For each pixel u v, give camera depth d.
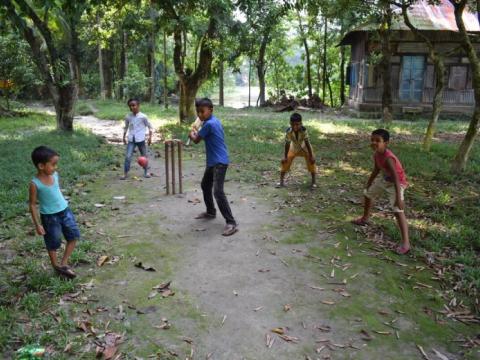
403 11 10.67
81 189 7.79
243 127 15.94
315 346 3.53
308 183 8.32
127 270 4.75
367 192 5.86
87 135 13.77
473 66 8.63
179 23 14.51
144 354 3.39
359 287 4.46
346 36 23.33
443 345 3.58
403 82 21.94
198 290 4.35
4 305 3.99
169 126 15.70
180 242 5.52
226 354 3.41
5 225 5.92
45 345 3.46
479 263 4.95
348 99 26.52
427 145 11.38
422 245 5.46
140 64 35.50
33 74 19.59
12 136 13.43
